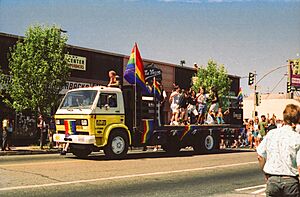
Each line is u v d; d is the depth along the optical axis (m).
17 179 9.81
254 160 15.93
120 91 15.31
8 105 23.19
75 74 28.75
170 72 37.72
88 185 9.34
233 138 20.20
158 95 16.61
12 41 25.05
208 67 45.44
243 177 11.68
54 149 22.44
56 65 23.28
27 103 22.83
